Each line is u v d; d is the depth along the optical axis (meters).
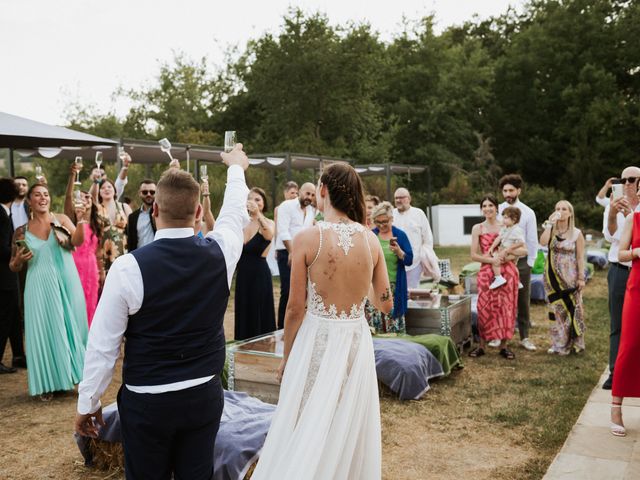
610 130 34.81
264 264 6.29
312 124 32.28
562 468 3.77
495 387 5.59
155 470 2.24
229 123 38.81
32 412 5.07
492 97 40.34
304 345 2.79
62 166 24.03
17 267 5.30
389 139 34.12
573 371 6.09
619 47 38.66
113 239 6.71
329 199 2.89
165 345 2.18
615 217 5.29
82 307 5.63
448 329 6.42
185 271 2.23
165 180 2.29
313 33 32.06
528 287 7.15
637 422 4.60
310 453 2.58
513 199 7.09
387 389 5.35
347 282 2.77
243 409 4.02
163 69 40.22
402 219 8.05
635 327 4.21
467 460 4.00
